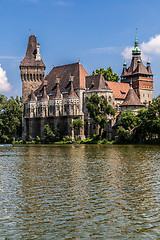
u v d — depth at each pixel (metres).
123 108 143.25
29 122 178.12
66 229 24.98
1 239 23.47
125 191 35.41
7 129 167.62
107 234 24.14
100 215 27.81
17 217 27.48
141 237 23.69
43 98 172.25
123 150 89.12
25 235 24.05
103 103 138.38
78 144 139.62
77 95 163.38
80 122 153.38
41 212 28.62
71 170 49.62
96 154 76.81
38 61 189.12
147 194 34.09
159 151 84.12
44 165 56.25
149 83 195.00
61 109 165.12
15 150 99.25
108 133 143.25
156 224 25.86
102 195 33.81
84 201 31.72
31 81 188.25
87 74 173.88
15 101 197.75
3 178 43.12
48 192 35.16
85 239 23.38
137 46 198.88
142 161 60.44
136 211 28.77
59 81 174.62
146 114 122.81
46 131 159.75
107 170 49.22
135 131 125.31
